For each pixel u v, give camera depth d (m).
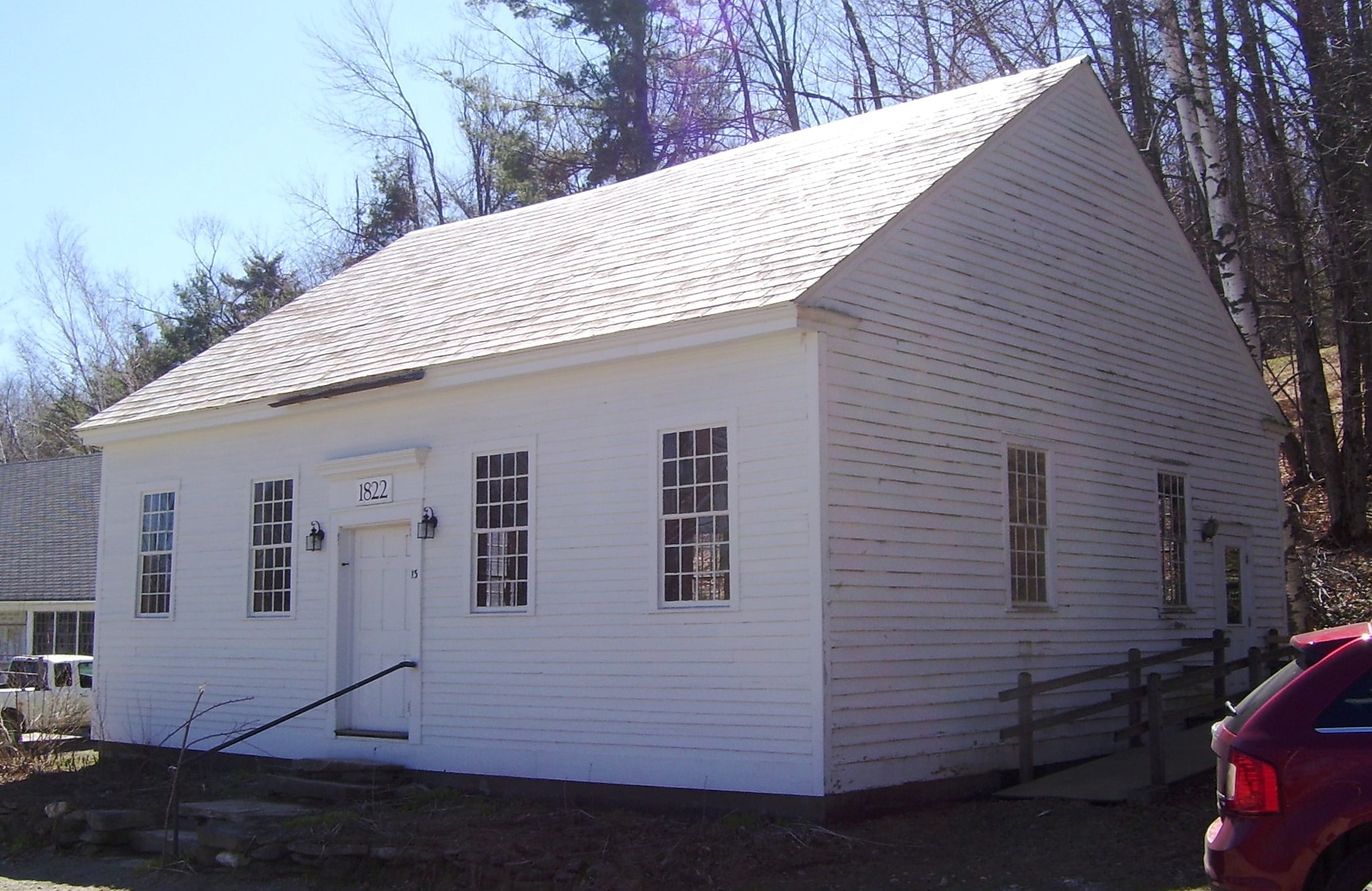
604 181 36.78
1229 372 18.98
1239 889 7.01
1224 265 20.14
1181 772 13.41
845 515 12.44
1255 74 22.70
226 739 17.55
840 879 10.41
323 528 16.88
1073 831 11.52
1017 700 14.15
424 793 14.58
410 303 18.56
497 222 21.23
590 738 13.77
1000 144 15.16
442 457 15.62
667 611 13.25
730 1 37.81
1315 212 25.06
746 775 12.45
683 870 10.51
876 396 12.98
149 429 19.11
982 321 14.52
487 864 10.80
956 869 10.55
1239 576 18.58
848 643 12.27
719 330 12.82
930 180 14.05
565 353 14.12
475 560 15.15
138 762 18.27
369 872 11.43
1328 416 24.23
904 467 13.20
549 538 14.40
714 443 13.13
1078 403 15.88
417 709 15.44
